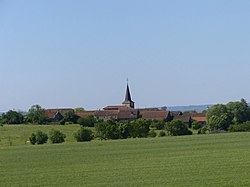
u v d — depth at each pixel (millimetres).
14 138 125125
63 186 41375
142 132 118000
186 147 79000
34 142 114438
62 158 69125
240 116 142750
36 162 64750
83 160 64812
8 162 66438
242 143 82312
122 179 43938
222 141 88500
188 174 45750
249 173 44969
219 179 41781
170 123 123125
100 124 118625
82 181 43812
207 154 65500
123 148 82938
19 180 46375
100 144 95375
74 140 117188
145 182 41656
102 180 43844
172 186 39156
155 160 60719
